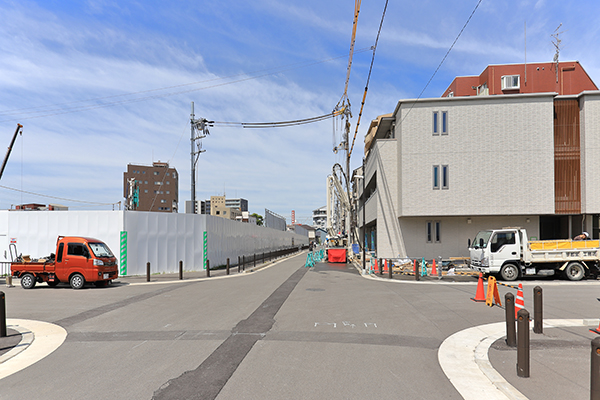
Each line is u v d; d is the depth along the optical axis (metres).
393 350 7.45
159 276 23.59
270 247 52.94
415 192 27.80
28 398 5.32
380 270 23.61
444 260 27.41
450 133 27.56
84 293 16.25
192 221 26.66
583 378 5.92
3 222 23.42
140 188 89.31
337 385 5.65
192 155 32.94
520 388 5.53
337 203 59.59
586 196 25.95
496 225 28.45
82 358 7.18
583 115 26.33
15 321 10.66
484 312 11.25
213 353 7.29
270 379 5.89
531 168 26.62
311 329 9.18
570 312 11.03
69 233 23.39
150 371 6.33
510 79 35.75
